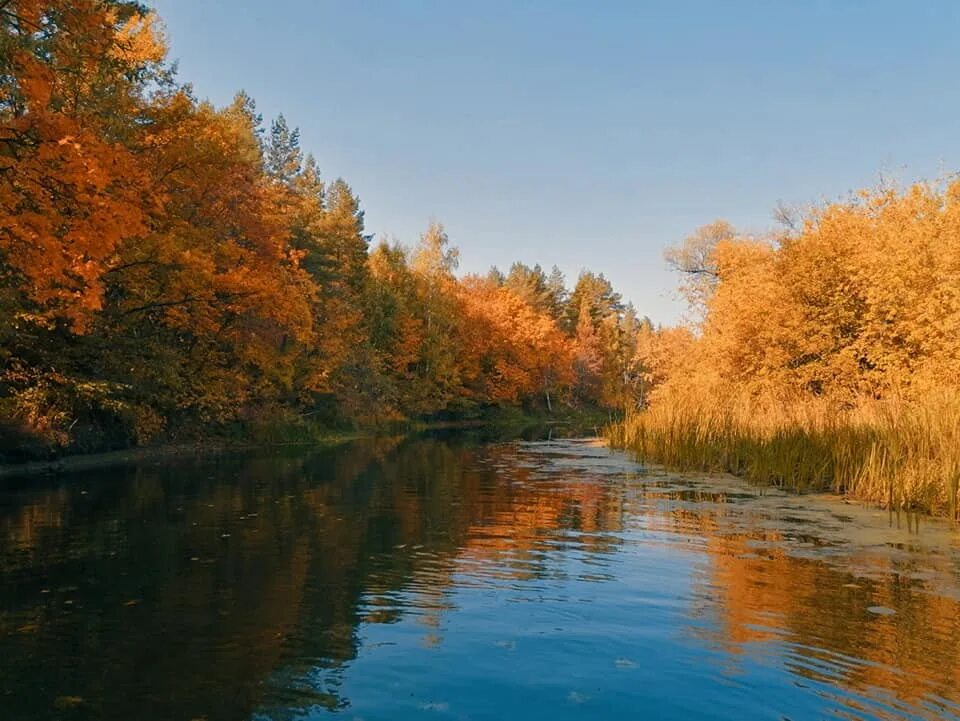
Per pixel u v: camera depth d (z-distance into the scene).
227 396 31.00
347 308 44.59
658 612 7.29
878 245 24.72
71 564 9.03
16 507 13.31
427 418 64.19
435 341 62.00
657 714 5.02
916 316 22.41
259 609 7.24
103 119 19.12
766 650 6.25
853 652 6.22
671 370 38.81
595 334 92.75
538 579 8.54
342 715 4.94
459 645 6.29
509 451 29.33
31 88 11.87
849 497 15.34
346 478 18.88
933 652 6.22
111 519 12.22
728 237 47.91
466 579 8.50
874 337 24.56
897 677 5.69
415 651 6.14
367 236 70.44
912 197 26.55
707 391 28.72
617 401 84.12
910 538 11.15
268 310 27.33
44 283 13.03
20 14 12.24
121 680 5.46
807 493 16.03
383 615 7.10
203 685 5.40
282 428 35.88
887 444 15.17
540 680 5.59
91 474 18.53
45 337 20.91
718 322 32.41
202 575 8.55
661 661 5.98
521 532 11.43
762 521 12.58
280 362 36.34
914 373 21.64
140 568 8.85
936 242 22.69
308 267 41.50
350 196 68.69
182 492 15.66
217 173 23.19
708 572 8.95
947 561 9.61
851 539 11.04
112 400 22.19
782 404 22.47
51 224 12.40
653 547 10.39
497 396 70.44
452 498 15.15
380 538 10.84
